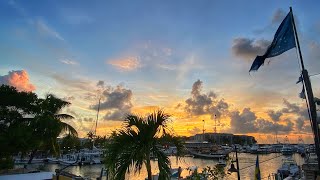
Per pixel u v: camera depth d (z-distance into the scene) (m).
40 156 82.00
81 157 82.31
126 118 9.07
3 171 21.55
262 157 120.44
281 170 47.94
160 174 8.82
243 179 48.62
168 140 9.11
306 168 20.05
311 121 8.09
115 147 8.74
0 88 28.39
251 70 10.02
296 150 127.75
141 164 8.70
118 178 8.54
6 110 28.53
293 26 9.05
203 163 93.12
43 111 38.38
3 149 24.30
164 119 9.08
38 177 20.83
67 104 41.69
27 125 30.20
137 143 8.81
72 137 42.75
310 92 8.26
